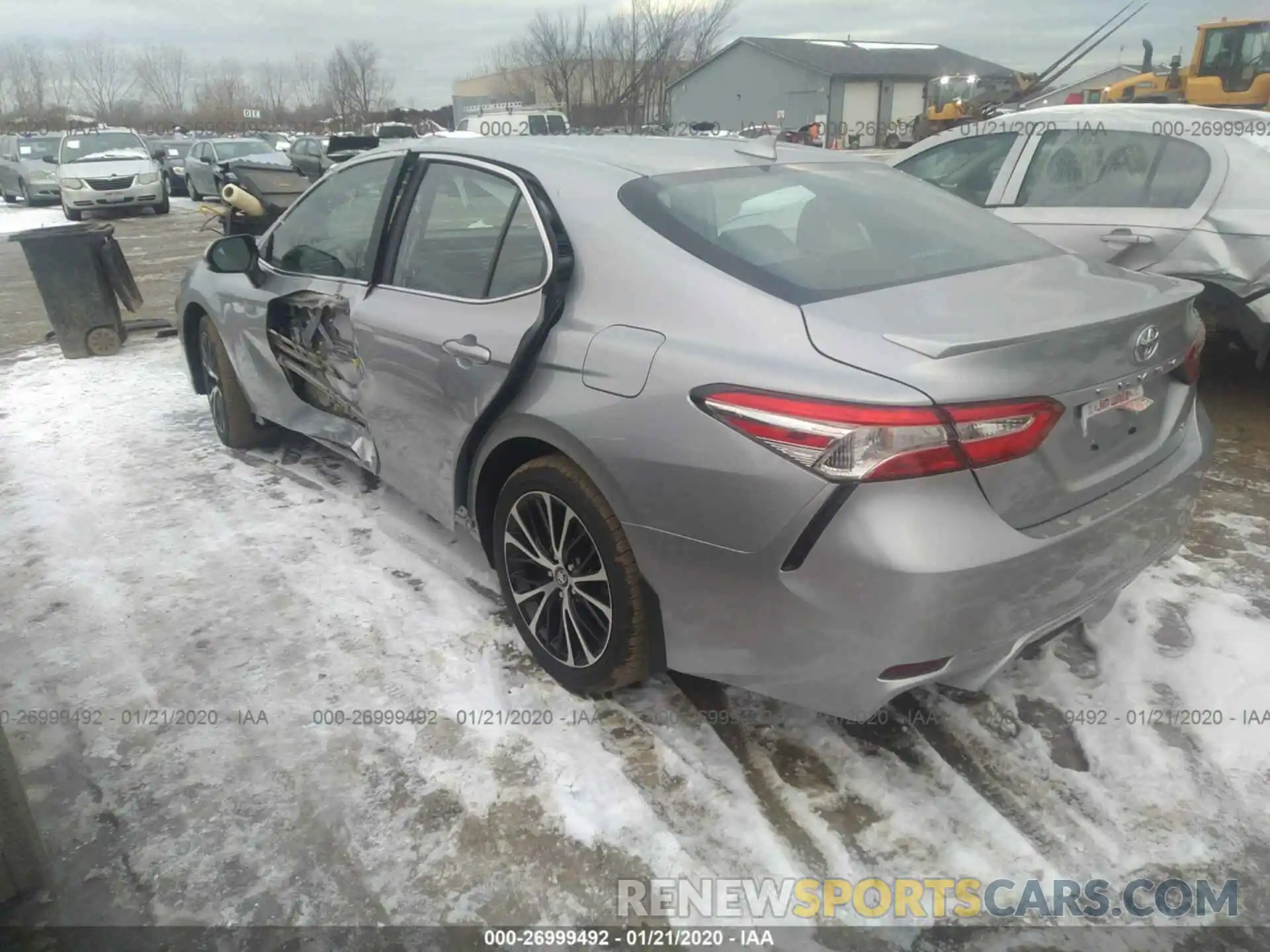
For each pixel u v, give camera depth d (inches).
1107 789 91.6
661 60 1637.6
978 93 1082.1
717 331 86.9
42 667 114.5
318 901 81.3
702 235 96.8
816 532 77.4
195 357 197.0
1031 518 81.0
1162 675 107.1
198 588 132.1
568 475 97.3
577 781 93.9
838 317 83.4
